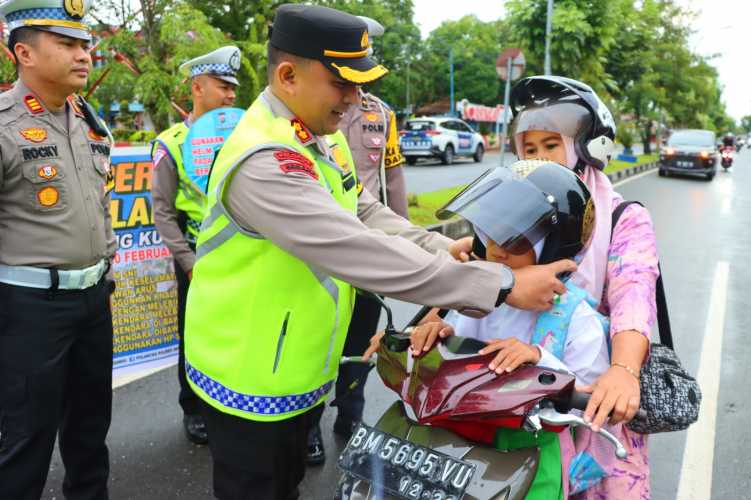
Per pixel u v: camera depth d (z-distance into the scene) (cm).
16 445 218
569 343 163
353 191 195
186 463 308
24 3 203
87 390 245
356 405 323
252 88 1051
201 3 1184
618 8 1245
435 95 4531
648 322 164
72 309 222
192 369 180
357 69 158
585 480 169
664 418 165
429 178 1596
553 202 152
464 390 138
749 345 471
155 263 377
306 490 290
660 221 1045
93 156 231
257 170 155
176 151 311
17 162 208
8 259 212
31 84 213
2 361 216
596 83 1265
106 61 866
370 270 152
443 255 155
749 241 873
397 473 140
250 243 163
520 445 146
